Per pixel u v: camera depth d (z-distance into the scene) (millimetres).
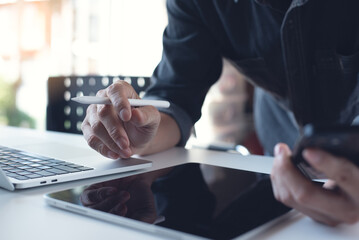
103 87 1312
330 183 401
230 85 3791
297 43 843
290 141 1364
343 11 829
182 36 1026
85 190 504
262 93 1438
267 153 1491
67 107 1383
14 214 433
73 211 440
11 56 3473
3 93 3486
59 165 625
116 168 620
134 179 570
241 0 932
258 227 376
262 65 980
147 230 379
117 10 3604
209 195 486
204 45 1012
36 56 3471
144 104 636
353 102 906
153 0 3584
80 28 3508
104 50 3609
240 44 987
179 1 1024
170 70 1019
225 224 380
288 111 1127
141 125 666
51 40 3459
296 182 361
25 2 3439
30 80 3494
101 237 368
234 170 639
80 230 386
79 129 1357
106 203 445
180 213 415
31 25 3459
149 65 3637
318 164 318
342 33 849
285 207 438
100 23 3570
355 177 320
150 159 781
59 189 538
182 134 934
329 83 893
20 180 530
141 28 3629
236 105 3814
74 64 3514
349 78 883
